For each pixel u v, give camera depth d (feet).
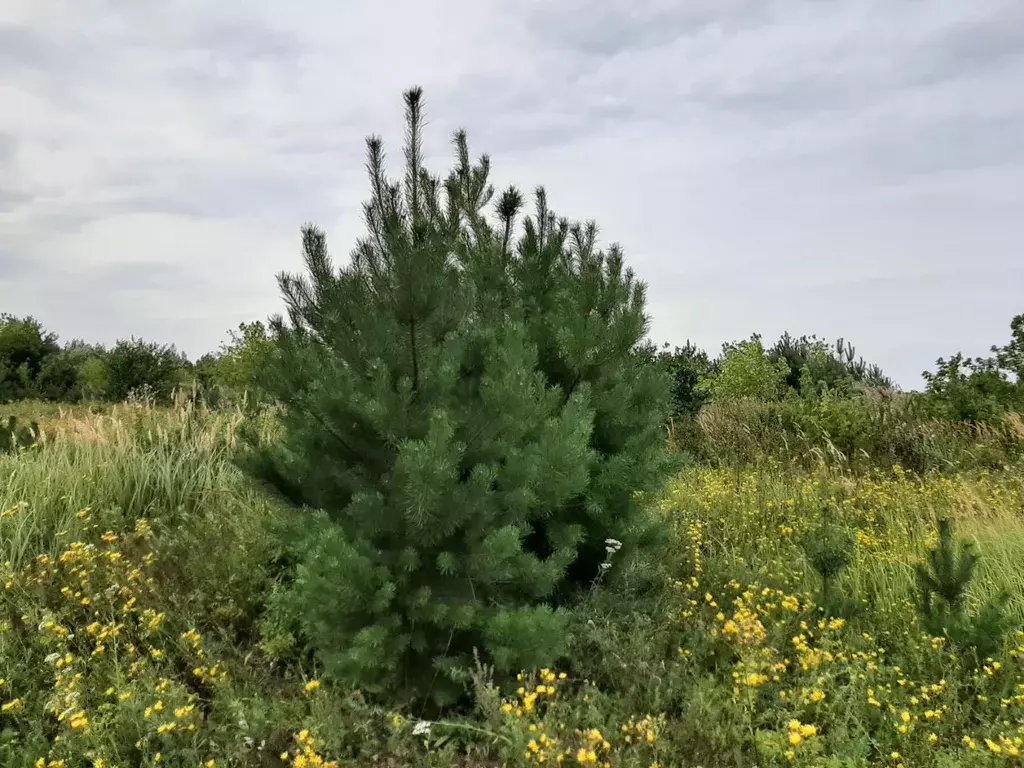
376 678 13.98
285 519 17.34
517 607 15.20
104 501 23.35
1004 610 16.79
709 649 15.69
